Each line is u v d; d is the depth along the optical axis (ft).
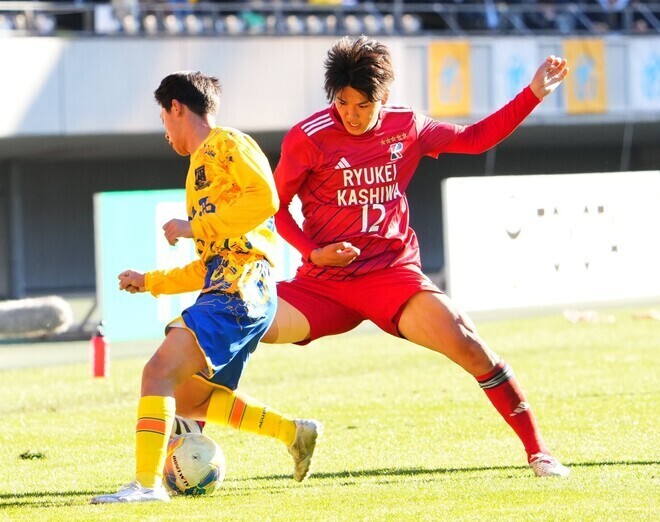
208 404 60.75
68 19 266.98
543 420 89.10
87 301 272.31
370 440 82.12
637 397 101.50
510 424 63.93
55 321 178.19
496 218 176.14
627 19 309.22
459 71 283.79
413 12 297.12
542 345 152.25
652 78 301.22
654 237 192.13
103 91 259.39
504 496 56.65
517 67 288.51
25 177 314.14
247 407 61.21
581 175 184.75
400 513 52.65
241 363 57.72
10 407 110.93
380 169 63.26
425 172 353.10
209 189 55.98
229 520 50.88
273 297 57.67
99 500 55.93
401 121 63.52
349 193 63.16
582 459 69.97
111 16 264.11
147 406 55.47
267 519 51.21
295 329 63.82
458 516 51.60
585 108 295.07
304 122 62.75
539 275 179.73
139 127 262.06
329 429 88.43
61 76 256.32
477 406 100.01
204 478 59.26
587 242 184.85
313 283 64.39
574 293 183.21
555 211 181.88
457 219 172.45
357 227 63.57
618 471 64.59
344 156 62.54
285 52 273.33
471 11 296.92
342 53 59.41
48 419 101.65
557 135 321.52
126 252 149.48
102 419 100.37
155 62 262.47
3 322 175.94
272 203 54.60
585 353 141.38
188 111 57.47
